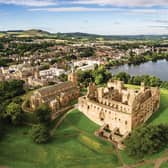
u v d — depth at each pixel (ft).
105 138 460.55
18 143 429.79
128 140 410.52
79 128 504.84
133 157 391.04
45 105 524.11
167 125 444.14
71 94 651.25
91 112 537.65
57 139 452.35
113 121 495.41
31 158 385.70
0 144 422.82
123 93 620.08
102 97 562.25
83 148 420.36
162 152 401.90
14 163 370.12
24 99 649.20
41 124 472.44
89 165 371.97
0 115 495.82
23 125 508.12
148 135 397.80
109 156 396.78
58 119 541.34
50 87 627.05
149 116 549.95
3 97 650.43
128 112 474.90
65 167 366.22
